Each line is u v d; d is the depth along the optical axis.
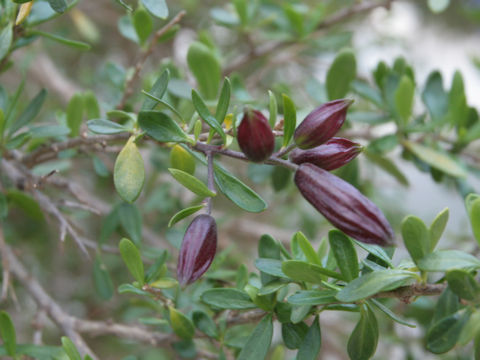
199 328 0.30
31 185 0.34
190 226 0.25
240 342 0.30
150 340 0.34
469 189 0.37
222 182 0.26
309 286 0.28
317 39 0.47
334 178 0.24
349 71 0.35
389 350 0.47
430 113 0.37
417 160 0.37
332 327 0.56
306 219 0.55
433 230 0.25
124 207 0.35
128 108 0.36
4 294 0.35
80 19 0.59
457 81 0.36
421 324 0.41
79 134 0.34
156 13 0.26
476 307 0.25
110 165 0.49
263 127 0.24
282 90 0.37
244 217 0.70
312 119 0.25
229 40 0.69
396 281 0.25
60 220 0.33
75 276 0.68
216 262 0.35
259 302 0.28
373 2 0.43
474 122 0.37
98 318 0.59
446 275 0.24
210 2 0.69
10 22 0.30
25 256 0.60
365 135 0.38
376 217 0.24
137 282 0.29
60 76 0.60
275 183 0.39
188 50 0.34
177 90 0.34
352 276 0.26
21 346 0.30
